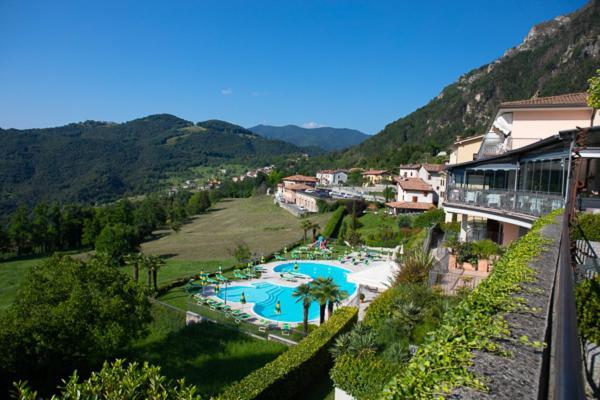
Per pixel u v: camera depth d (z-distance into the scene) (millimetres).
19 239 77562
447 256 22891
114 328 19875
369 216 72812
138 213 91625
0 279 54531
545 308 4957
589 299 8797
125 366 22453
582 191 16000
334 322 20719
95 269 22000
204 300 33406
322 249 54438
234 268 46250
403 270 22250
